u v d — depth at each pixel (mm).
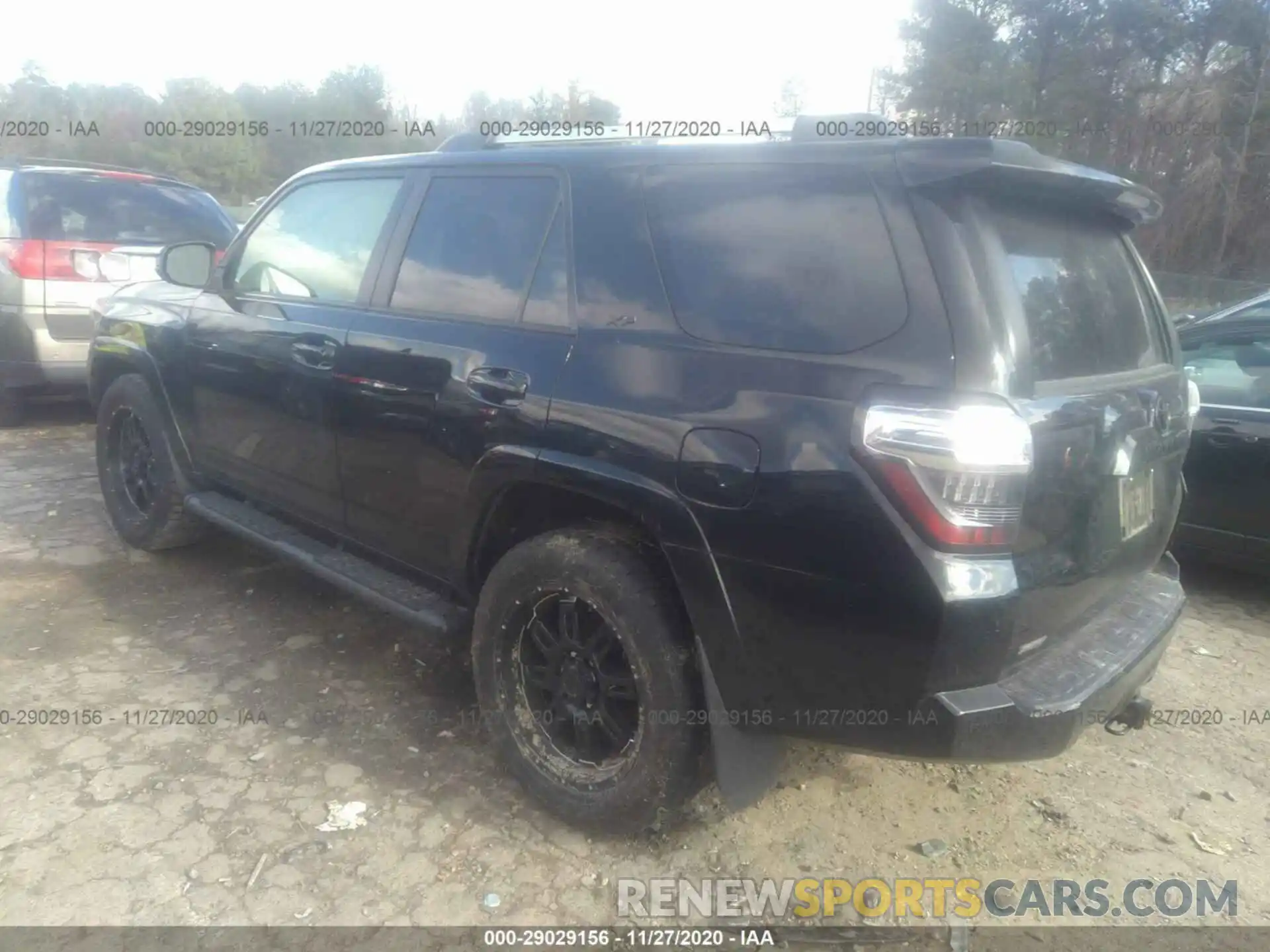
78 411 7801
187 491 4402
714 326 2514
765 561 2314
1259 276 25438
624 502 2549
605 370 2643
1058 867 2818
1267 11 25359
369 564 3568
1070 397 2371
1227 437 4652
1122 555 2719
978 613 2141
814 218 2408
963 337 2160
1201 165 25406
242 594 4414
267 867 2656
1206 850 2920
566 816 2838
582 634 2840
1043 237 2568
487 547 3084
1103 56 26375
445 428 3014
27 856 2654
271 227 3990
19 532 5035
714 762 2615
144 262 6906
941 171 2234
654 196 2736
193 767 3096
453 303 3150
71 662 3734
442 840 2803
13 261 6484
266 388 3740
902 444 2137
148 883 2574
